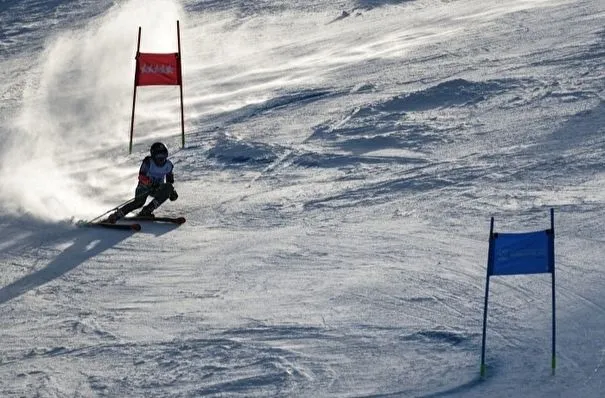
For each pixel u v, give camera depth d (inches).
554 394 971.9
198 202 2034.9
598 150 2009.1
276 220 1829.5
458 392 997.8
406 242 1572.3
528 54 3169.3
